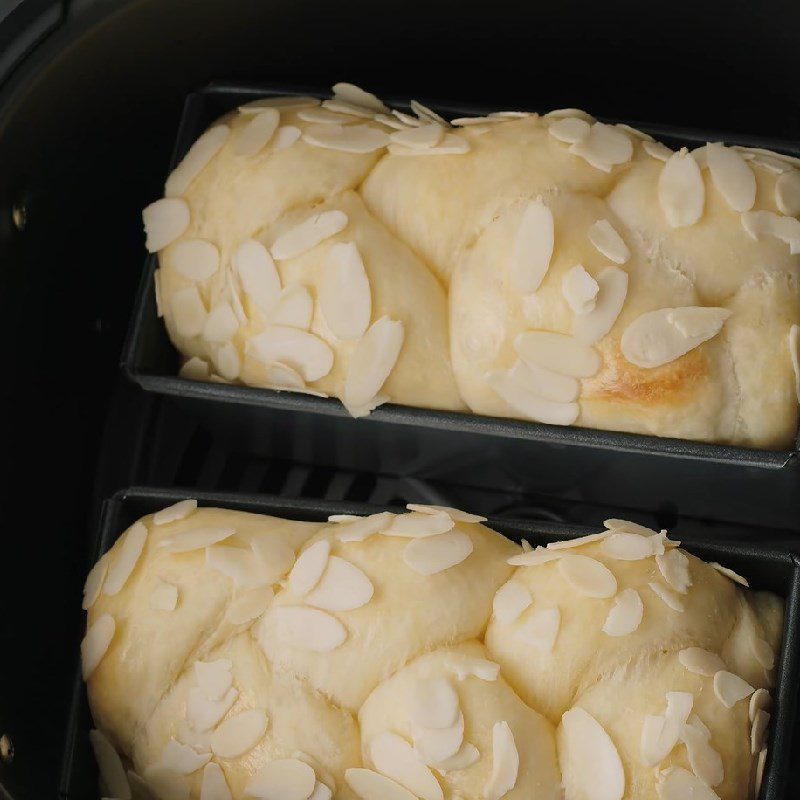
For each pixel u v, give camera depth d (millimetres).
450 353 501
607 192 501
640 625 469
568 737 463
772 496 524
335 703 469
